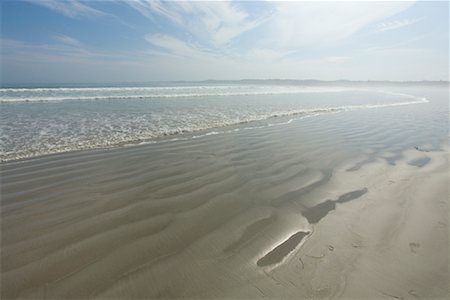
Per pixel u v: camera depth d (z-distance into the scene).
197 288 2.62
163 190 4.91
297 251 3.23
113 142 8.14
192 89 39.00
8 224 3.67
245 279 2.75
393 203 4.57
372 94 40.00
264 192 4.95
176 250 3.20
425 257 3.14
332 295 2.56
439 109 19.83
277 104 20.31
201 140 8.77
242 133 10.02
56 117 11.74
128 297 2.50
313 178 5.72
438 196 4.84
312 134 10.20
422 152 7.96
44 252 3.10
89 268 2.85
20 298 2.46
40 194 4.62
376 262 3.04
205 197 4.67
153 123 11.17
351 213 4.22
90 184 5.10
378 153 7.80
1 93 23.36
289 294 2.57
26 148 7.17
